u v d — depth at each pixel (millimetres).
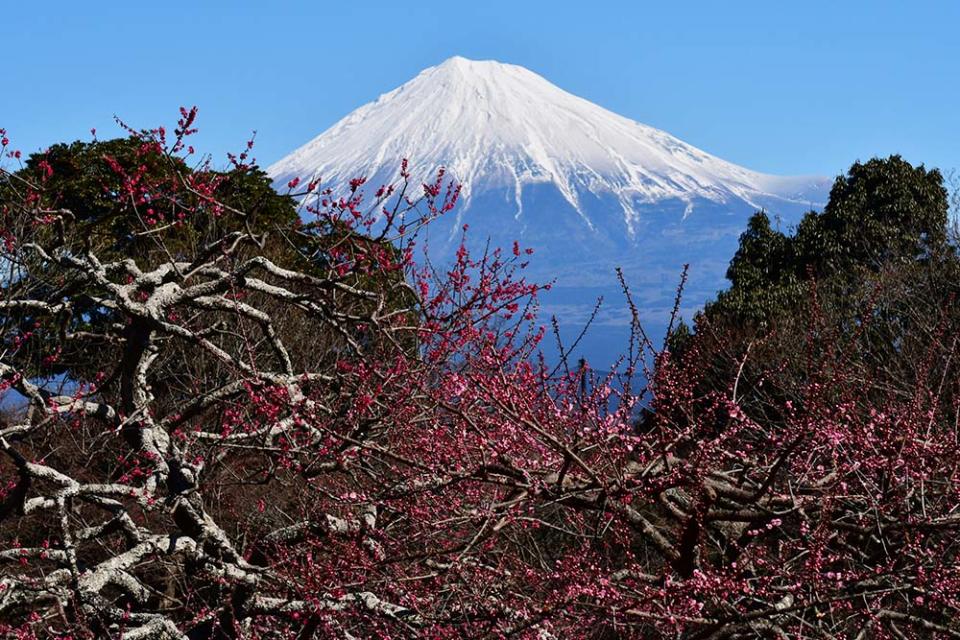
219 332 12102
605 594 8195
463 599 9484
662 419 8445
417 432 9727
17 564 12055
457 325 10344
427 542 9641
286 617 10492
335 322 11320
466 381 8672
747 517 8430
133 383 11305
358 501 9180
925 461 9188
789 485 8516
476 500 9742
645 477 8508
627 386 8617
